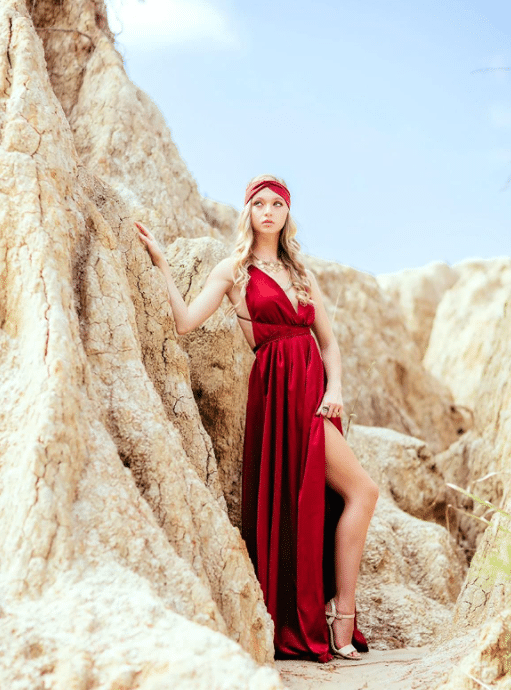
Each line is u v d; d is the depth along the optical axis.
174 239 5.09
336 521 3.86
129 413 2.74
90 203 3.21
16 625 1.96
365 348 9.47
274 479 3.64
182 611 2.24
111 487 2.37
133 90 5.48
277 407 3.69
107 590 2.08
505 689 2.08
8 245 2.75
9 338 2.67
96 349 2.84
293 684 2.90
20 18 3.36
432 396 9.96
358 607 4.36
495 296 13.14
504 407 6.21
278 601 3.53
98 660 1.87
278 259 3.96
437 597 4.75
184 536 2.60
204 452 3.39
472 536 6.11
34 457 2.22
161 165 5.28
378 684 2.74
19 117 3.02
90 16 5.49
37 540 2.13
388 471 5.88
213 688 1.78
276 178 3.90
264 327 3.77
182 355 3.53
